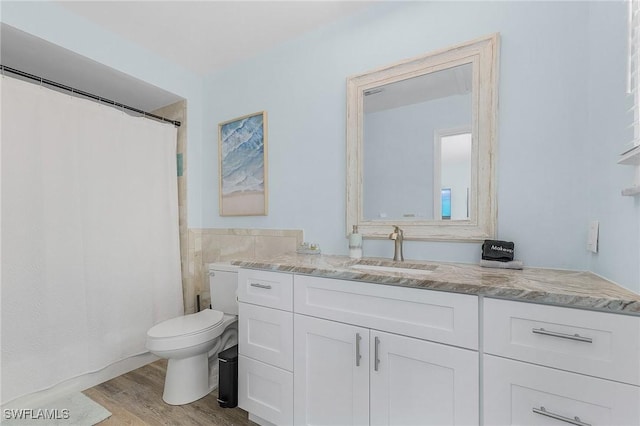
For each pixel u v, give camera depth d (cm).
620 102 100
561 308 88
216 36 208
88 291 196
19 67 203
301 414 137
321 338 132
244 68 237
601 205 113
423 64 161
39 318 174
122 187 218
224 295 219
